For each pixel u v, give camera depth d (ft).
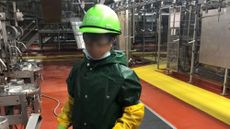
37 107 9.80
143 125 13.46
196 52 23.59
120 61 4.65
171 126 13.43
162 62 35.32
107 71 4.55
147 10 36.42
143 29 40.93
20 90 8.80
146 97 18.80
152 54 41.09
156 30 40.04
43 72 29.37
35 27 39.40
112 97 4.48
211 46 20.72
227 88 20.20
